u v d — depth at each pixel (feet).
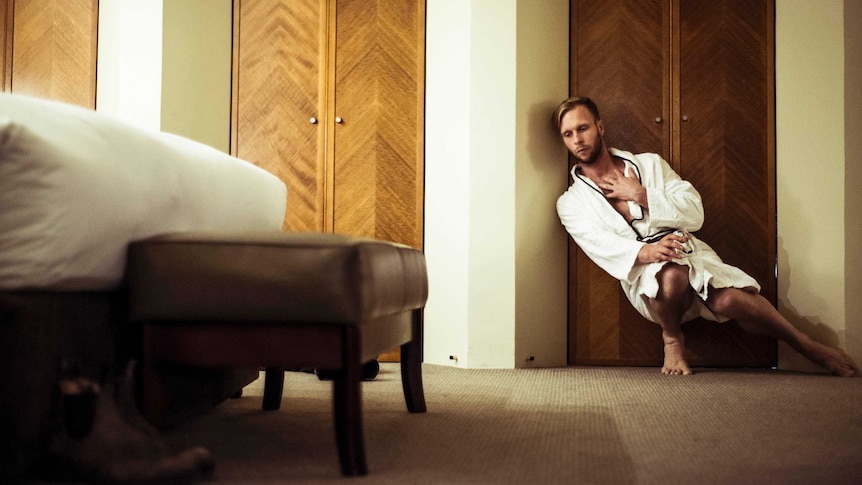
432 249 10.97
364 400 7.22
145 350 4.15
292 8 11.30
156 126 10.56
